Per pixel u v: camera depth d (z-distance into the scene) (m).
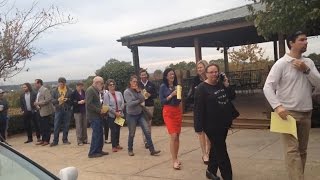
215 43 22.44
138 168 8.61
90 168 8.97
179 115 8.23
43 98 12.78
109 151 10.72
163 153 9.92
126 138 12.59
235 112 6.69
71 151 11.27
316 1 8.80
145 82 10.55
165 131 13.38
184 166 8.45
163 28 17.69
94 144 10.09
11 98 19.92
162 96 8.14
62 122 12.91
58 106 12.44
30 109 13.59
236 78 23.22
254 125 12.39
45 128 12.83
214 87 6.54
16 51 15.44
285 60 5.61
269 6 9.25
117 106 10.62
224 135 6.59
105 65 21.55
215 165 7.06
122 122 10.51
